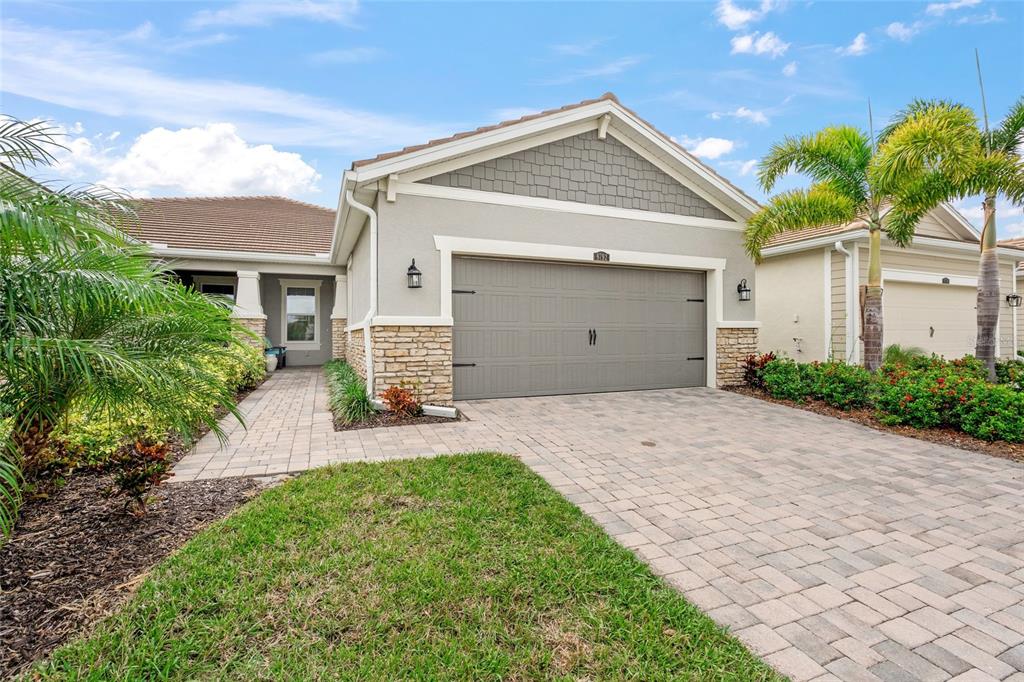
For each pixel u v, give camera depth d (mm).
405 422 7246
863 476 5191
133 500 3941
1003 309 14797
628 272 9922
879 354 8969
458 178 8344
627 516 4109
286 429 6879
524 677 2270
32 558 3137
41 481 4246
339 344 15656
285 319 17016
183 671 2254
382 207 7859
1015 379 9641
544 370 9281
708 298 10547
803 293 12734
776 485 4887
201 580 2912
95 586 2875
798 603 2916
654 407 8547
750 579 3168
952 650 2531
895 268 12430
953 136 7707
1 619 2566
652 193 9805
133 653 2344
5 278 2887
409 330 7957
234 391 9227
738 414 8102
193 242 14805
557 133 8984
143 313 3469
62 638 2455
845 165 9133
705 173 9867
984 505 4434
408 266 7992
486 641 2484
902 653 2502
